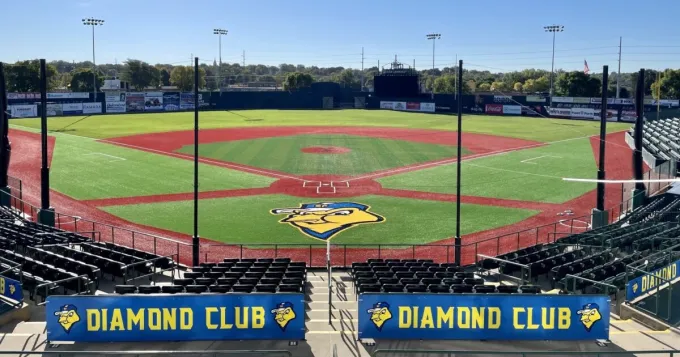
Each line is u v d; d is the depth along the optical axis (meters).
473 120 111.38
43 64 33.09
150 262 25.33
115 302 16.56
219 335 16.75
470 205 43.84
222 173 55.16
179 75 190.50
